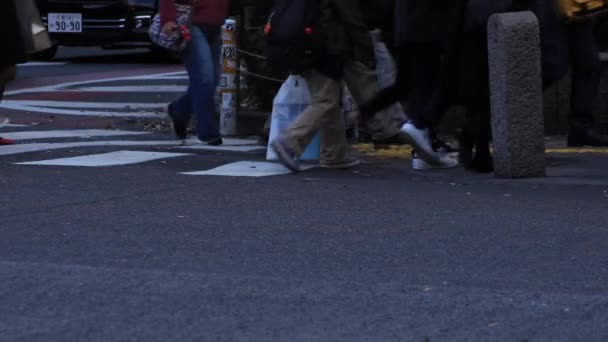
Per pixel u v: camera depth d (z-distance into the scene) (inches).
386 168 518.3
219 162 529.0
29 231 336.2
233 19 713.0
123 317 234.2
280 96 529.0
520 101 473.7
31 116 783.7
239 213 374.6
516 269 289.7
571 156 553.9
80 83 1018.1
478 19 467.5
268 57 480.4
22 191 418.9
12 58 552.7
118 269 279.4
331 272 282.8
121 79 1052.5
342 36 474.6
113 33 1252.5
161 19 585.9
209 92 606.9
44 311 238.2
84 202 394.0
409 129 497.0
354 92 509.0
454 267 291.1
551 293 259.8
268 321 232.7
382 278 276.4
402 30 487.8
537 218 369.1
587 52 567.8
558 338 223.1
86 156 545.3
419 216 372.2
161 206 387.9
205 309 241.3
